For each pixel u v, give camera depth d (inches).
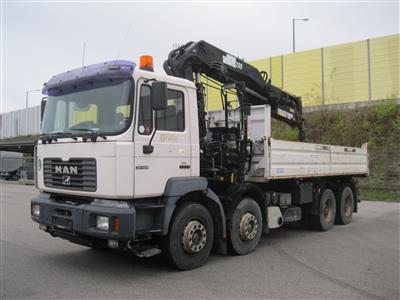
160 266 262.2
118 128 225.5
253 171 316.5
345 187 456.4
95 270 251.8
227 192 295.9
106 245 234.5
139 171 227.3
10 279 232.5
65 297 202.8
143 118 231.3
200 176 272.7
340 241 353.1
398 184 813.9
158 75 242.4
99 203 228.4
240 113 323.3
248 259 284.7
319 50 1048.8
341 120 937.5
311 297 205.2
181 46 315.6
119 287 218.8
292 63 1093.8
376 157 853.2
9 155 1747.0
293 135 713.0
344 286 223.5
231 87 331.0
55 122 263.7
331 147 416.5
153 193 234.2
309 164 372.5
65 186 245.4
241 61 369.4
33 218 268.1
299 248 322.7
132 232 219.5
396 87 927.0
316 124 965.8
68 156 243.3
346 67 1003.9
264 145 312.2
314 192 397.7
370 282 231.1
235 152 308.3
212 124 337.1
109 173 221.6
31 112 1831.9
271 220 333.1
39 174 270.1
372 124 890.1
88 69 244.5
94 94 241.4
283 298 203.5
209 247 267.6
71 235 245.0
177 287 219.5
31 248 311.3
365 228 427.2
